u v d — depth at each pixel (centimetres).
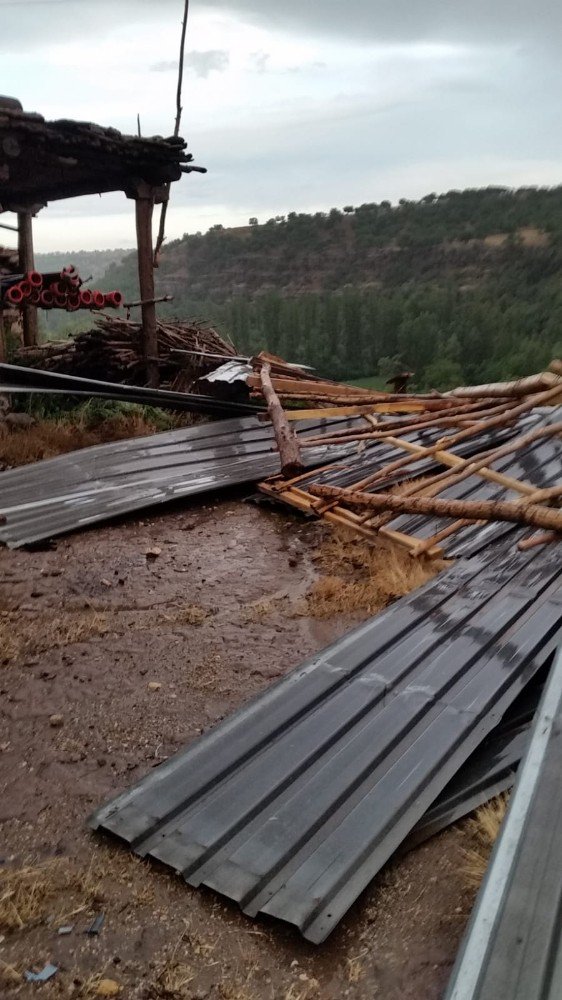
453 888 288
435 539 595
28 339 1208
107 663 459
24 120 812
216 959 261
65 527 660
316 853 297
